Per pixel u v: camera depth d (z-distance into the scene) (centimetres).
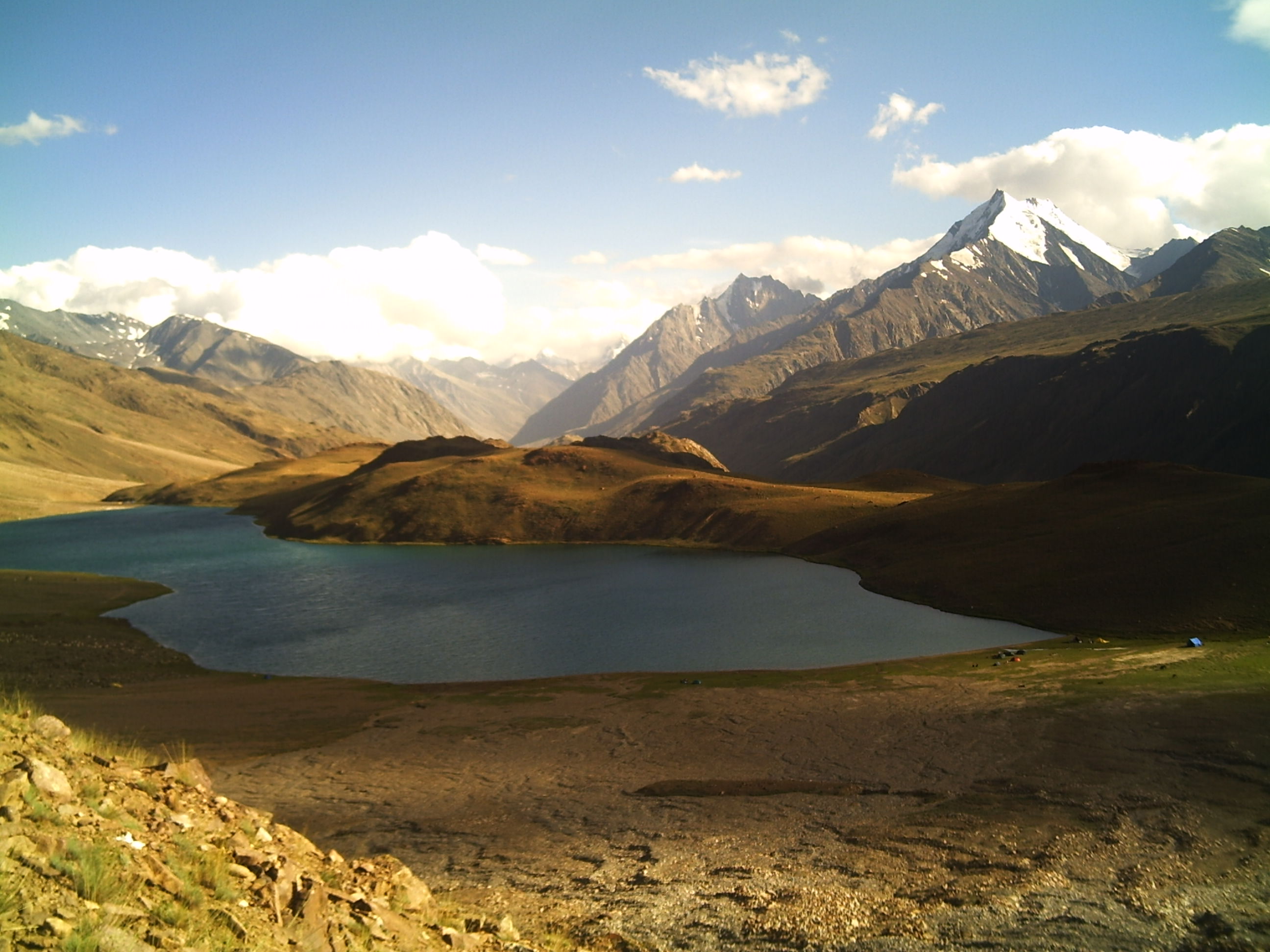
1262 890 2359
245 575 15862
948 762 4284
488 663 8712
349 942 1304
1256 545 9175
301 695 7175
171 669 8412
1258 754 3825
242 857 1441
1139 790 3503
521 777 4466
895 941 2084
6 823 1099
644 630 10075
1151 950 2006
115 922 984
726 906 2358
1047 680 6159
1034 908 2309
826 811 3541
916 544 13988
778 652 8675
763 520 19062
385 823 3575
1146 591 9050
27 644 8894
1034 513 13538
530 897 2484
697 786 4106
